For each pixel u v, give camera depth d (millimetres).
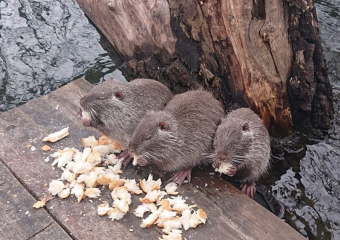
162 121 1500
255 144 1533
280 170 1710
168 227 1381
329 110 1817
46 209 1432
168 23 1714
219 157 1483
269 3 1579
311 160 1729
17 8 2350
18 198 1453
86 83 1771
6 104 1944
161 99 1630
